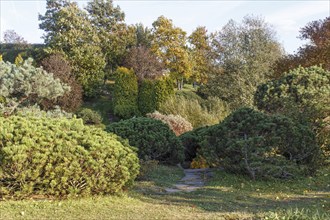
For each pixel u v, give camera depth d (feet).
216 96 74.84
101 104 79.82
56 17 84.02
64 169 15.64
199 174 27.02
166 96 71.20
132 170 18.45
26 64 32.94
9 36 153.89
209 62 92.89
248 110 25.57
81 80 77.87
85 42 82.33
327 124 28.71
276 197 19.39
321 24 54.29
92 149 16.62
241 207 16.66
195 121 51.70
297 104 30.94
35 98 34.58
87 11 93.30
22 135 15.67
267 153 23.40
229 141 23.79
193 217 14.14
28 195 15.75
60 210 14.28
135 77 75.10
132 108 72.54
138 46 93.81
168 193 19.60
